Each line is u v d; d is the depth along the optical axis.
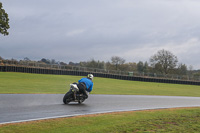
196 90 42.12
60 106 11.05
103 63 91.62
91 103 13.09
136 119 9.02
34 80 32.50
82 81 12.09
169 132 7.07
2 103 10.73
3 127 6.68
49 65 51.69
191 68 91.94
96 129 6.97
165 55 80.69
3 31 41.94
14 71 43.97
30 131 6.44
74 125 7.45
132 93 23.78
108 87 30.30
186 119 9.44
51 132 6.44
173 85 52.31
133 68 106.44
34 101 12.05
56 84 28.48
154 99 18.48
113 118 9.01
